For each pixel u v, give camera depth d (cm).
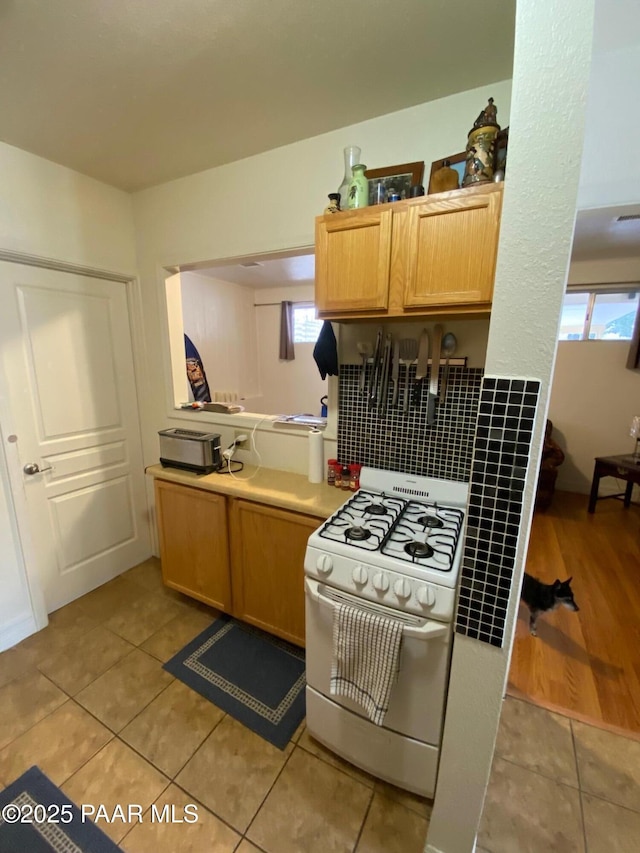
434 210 122
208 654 189
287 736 149
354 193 138
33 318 197
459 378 159
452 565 115
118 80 135
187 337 404
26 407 198
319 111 154
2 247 177
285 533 174
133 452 257
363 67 131
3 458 187
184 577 217
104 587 243
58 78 133
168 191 216
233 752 143
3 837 118
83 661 184
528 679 179
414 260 127
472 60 128
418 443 171
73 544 228
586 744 149
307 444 203
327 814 124
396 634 111
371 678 116
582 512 367
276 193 185
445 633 108
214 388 472
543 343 77
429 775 122
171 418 248
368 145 162
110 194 219
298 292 518
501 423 83
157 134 169
